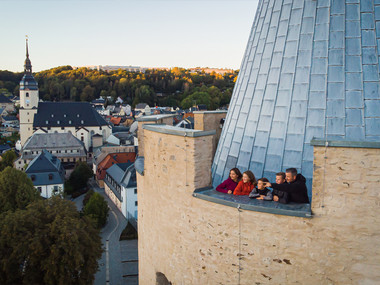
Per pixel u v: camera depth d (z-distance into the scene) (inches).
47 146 5191.9
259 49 665.6
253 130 624.1
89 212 2876.5
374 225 427.2
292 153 568.7
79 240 1626.5
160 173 640.4
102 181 4291.3
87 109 6806.1
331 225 445.1
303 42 596.4
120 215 3250.5
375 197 421.7
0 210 2284.7
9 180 2353.6
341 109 547.5
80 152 5305.1
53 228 1595.7
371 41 553.9
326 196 442.6
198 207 555.2
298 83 585.3
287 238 470.6
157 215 671.1
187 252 592.4
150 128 665.0
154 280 711.7
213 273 550.0
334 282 455.2
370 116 532.4
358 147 418.6
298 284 473.7
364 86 543.2
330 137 542.6
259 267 496.4
